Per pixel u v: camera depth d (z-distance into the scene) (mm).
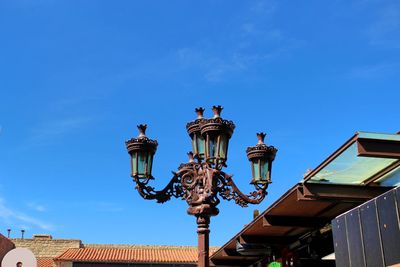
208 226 7836
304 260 14070
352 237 9070
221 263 18547
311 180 9172
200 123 8062
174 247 38688
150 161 8352
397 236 7691
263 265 16891
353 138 7496
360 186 9391
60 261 32562
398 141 7586
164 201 8289
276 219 11797
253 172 8742
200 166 8039
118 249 36469
